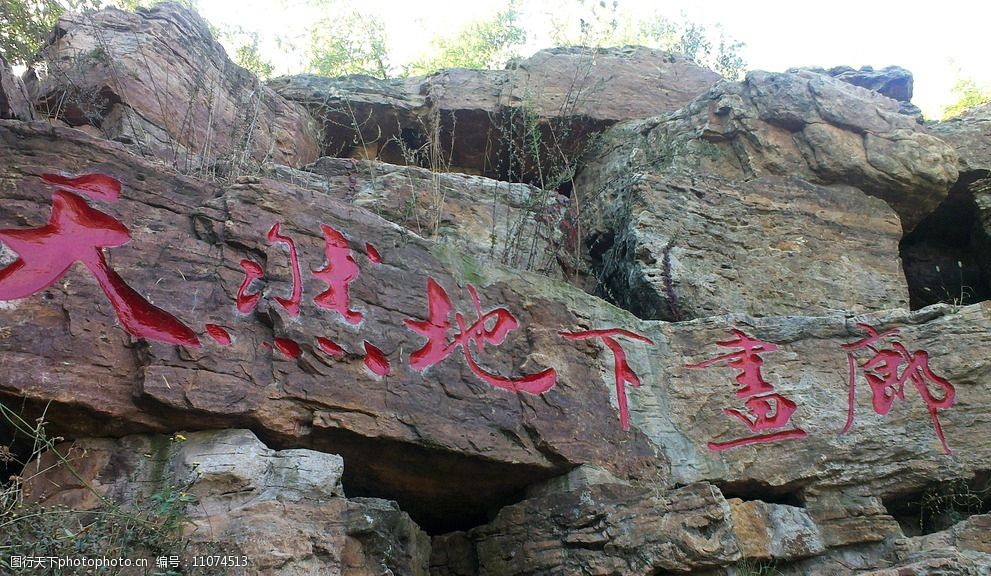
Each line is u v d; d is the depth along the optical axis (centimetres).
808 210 901
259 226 605
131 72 783
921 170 905
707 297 823
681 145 929
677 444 703
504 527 660
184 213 590
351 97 991
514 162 1037
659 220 859
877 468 715
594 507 633
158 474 522
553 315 711
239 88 906
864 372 761
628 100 1045
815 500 701
